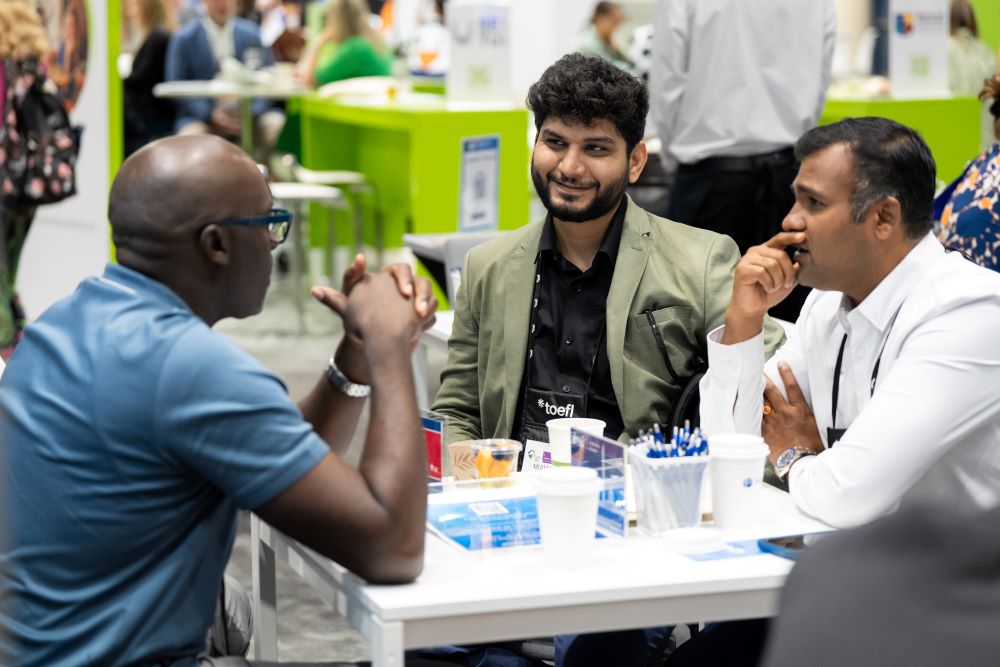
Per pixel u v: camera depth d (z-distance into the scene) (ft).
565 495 5.98
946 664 2.37
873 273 7.54
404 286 6.35
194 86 28.48
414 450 5.98
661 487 6.61
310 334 24.76
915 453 6.96
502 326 8.66
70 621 5.83
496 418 8.73
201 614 6.03
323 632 12.04
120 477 5.75
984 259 10.30
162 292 6.03
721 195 17.69
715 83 17.37
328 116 28.17
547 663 8.34
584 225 8.41
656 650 7.91
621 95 8.04
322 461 5.76
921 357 7.10
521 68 32.55
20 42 16.40
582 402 8.42
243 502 5.75
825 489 6.93
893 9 24.00
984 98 10.94
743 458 6.68
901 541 2.55
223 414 5.66
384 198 28.14
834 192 7.38
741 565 6.15
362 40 30.14
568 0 30.94
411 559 5.86
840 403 7.98
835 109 23.88
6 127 16.57
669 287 8.45
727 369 7.80
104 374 5.76
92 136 18.24
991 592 2.41
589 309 8.54
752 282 7.63
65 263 18.33
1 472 5.91
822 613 2.52
